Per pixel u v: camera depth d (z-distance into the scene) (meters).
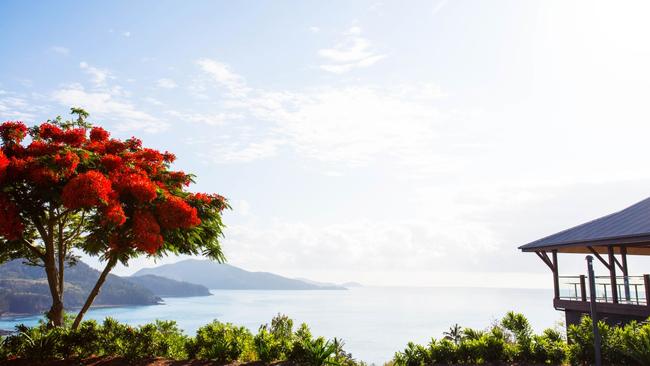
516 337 12.77
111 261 13.82
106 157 13.54
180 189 15.12
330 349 11.13
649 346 10.17
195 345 11.92
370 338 150.00
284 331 16.23
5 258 15.67
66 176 12.31
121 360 11.35
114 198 12.27
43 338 11.66
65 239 15.61
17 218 12.09
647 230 15.76
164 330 13.01
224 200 15.03
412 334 167.50
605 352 10.86
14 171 11.91
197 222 13.18
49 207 13.19
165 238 14.06
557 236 20.52
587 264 10.27
